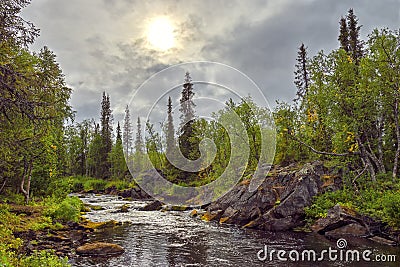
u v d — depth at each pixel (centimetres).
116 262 1055
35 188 2298
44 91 1154
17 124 1152
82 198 3481
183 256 1122
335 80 1859
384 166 1859
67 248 1200
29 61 1555
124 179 4297
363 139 1916
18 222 1412
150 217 2041
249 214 1748
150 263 1044
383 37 1741
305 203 1633
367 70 1761
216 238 1411
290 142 2177
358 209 1443
